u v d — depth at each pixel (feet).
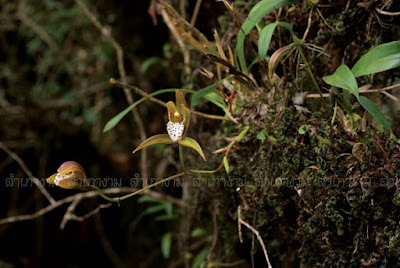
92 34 4.71
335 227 2.87
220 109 3.31
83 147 5.03
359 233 2.84
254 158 3.04
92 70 4.80
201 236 3.60
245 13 3.19
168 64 3.92
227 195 3.20
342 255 2.88
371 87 3.00
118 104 4.74
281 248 3.19
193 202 3.48
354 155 2.84
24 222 5.19
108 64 4.65
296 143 2.90
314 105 3.00
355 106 2.92
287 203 2.99
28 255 5.28
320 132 2.88
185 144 2.85
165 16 3.45
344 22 2.97
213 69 3.30
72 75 4.92
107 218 5.07
